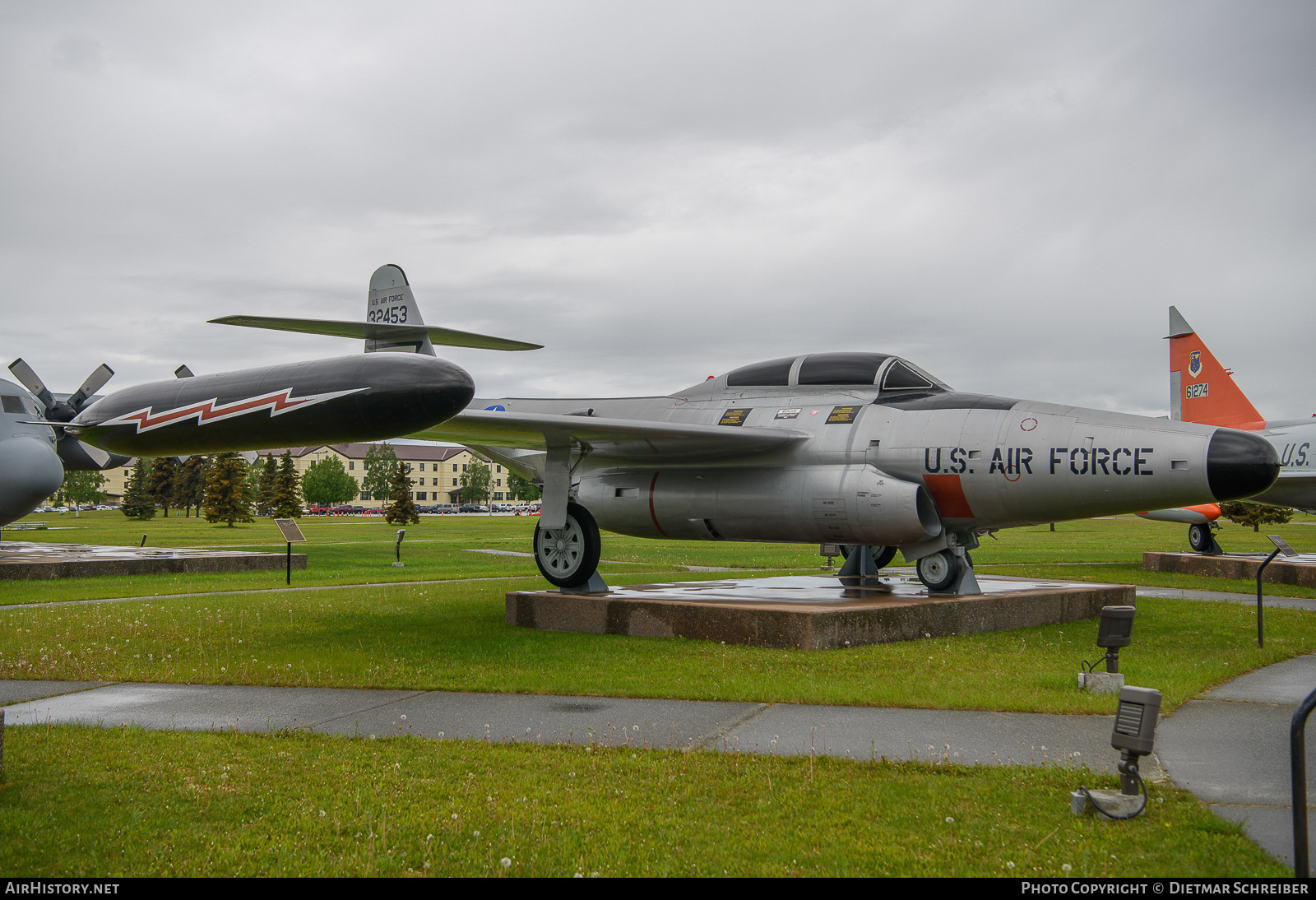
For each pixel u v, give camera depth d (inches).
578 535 531.8
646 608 468.4
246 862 178.7
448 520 3444.9
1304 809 156.7
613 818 202.1
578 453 562.9
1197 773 234.4
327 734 277.7
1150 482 436.8
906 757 249.1
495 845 187.3
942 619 471.2
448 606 609.0
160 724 292.2
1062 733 275.1
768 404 565.3
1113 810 199.5
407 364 371.9
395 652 422.3
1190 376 1171.9
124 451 458.3
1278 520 2257.6
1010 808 206.7
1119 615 323.3
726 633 442.0
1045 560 1116.5
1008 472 469.4
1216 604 621.9
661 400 621.9
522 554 1279.5
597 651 422.0
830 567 960.3
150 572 868.0
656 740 269.0
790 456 526.3
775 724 287.6
